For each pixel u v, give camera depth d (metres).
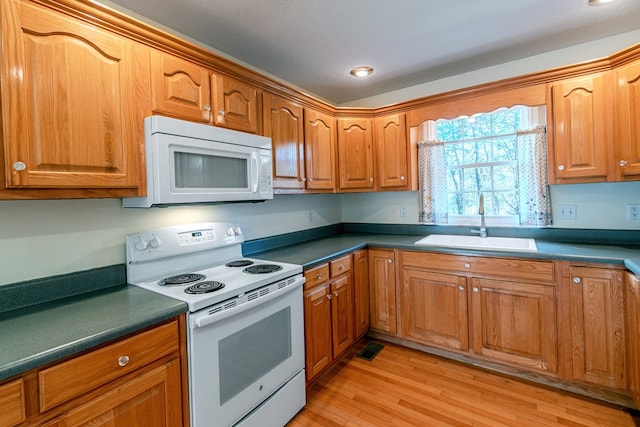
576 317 1.90
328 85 2.89
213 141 1.65
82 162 1.23
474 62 2.46
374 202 3.30
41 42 1.12
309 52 2.23
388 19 1.84
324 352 2.13
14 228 1.31
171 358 1.25
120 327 1.08
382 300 2.65
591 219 2.29
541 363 2.02
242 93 1.89
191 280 1.63
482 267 2.19
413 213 3.07
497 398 1.94
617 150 1.89
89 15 1.24
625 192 2.18
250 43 2.08
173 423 1.25
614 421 1.71
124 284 1.60
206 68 1.69
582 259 1.85
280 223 2.67
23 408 0.88
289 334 1.81
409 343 2.61
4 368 0.83
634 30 2.05
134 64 1.39
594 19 1.91
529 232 2.47
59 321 1.13
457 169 2.88
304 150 2.44
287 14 1.76
